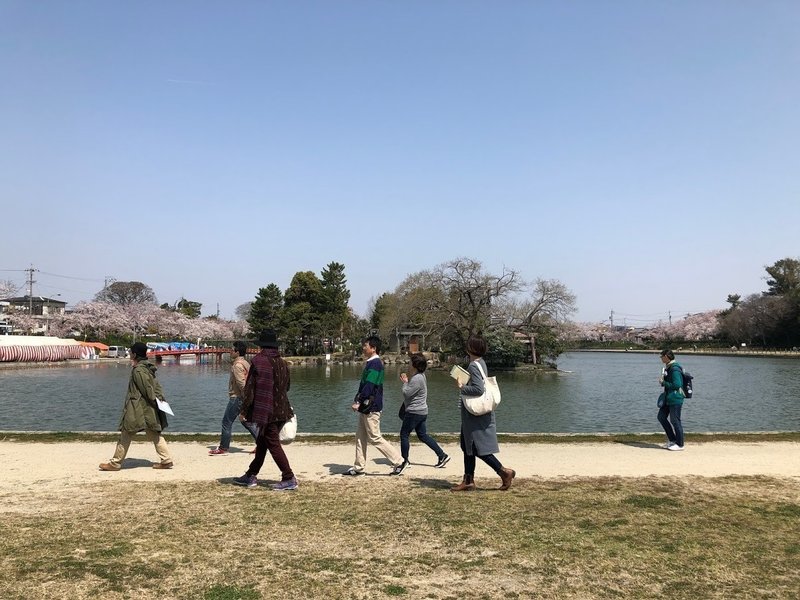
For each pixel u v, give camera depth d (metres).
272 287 74.75
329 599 3.68
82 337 87.88
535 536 4.95
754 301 91.81
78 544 4.64
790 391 32.25
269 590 3.80
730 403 26.47
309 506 5.95
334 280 84.31
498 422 20.70
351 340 86.31
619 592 3.82
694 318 133.88
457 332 52.75
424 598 3.71
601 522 5.38
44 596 3.62
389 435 11.34
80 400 27.48
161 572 4.07
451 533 5.04
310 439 10.74
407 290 57.97
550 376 45.56
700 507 5.96
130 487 6.82
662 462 8.66
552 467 8.25
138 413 7.79
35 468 8.01
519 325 55.91
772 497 6.42
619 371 53.53
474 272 50.97
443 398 28.20
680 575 4.11
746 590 3.85
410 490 6.75
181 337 100.50
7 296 86.62
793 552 4.57
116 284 100.19
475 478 7.50
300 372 50.53
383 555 4.49
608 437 11.03
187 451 9.55
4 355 55.50
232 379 9.20
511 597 3.74
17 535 4.87
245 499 6.24
